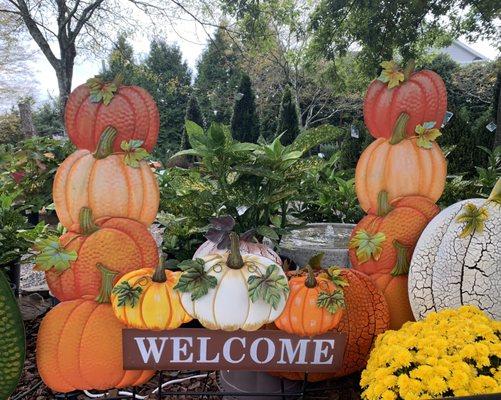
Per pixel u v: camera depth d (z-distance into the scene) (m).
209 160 1.99
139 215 1.41
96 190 1.36
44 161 3.16
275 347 1.31
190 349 1.29
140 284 1.27
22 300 2.75
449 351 1.18
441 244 1.46
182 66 15.92
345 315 1.50
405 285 1.60
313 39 9.71
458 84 13.59
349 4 8.52
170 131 14.95
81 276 1.37
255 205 2.05
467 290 1.41
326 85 12.84
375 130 1.56
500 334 1.25
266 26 10.41
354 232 1.64
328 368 1.33
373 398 1.14
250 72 14.21
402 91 1.50
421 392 1.08
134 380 1.43
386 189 1.55
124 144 1.36
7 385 1.30
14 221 2.43
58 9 7.88
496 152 3.44
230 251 1.32
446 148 2.98
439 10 8.12
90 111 1.34
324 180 3.54
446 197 2.76
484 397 0.94
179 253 2.19
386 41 8.44
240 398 1.63
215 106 15.35
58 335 1.36
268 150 2.01
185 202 2.14
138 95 1.38
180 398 1.76
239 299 1.24
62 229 2.25
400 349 1.19
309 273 1.32
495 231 1.41
